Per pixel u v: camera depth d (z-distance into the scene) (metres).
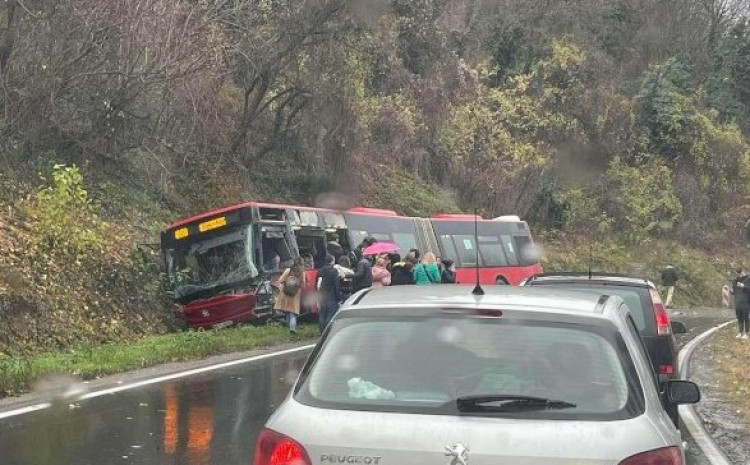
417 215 39.16
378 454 4.27
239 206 21.77
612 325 4.77
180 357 17.00
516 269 34.03
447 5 46.03
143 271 22.41
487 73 46.25
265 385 13.77
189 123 27.95
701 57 65.38
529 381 4.50
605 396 4.43
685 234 56.34
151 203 26.11
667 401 6.20
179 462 8.88
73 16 22.36
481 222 33.12
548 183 49.19
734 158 59.31
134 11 22.86
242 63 28.72
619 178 52.31
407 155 40.84
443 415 4.36
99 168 25.41
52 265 19.91
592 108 50.38
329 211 25.50
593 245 50.53
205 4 24.47
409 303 4.95
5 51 22.16
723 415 12.89
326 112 31.16
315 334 22.03
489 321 4.76
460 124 43.38
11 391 12.84
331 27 28.64
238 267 21.62
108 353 16.11
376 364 4.67
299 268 21.34
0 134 22.67
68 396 12.54
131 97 24.62
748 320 25.89
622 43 61.19
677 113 57.28
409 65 41.06
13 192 21.73
